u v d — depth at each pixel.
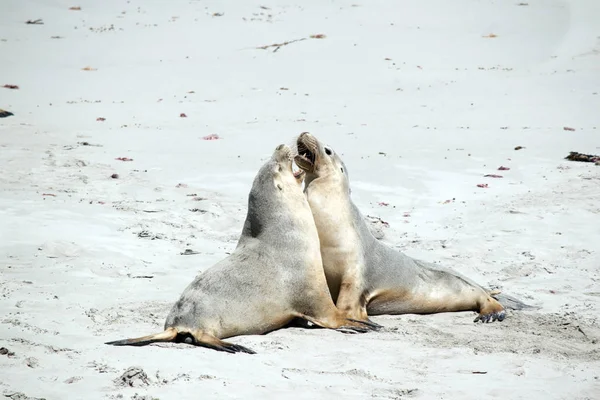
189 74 130.00
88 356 25.53
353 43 157.00
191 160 68.88
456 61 146.25
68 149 72.00
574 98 107.31
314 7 191.25
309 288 30.66
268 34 165.50
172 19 177.62
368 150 75.44
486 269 43.50
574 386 23.84
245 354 26.67
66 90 116.25
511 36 165.88
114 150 72.44
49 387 22.42
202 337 27.69
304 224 31.30
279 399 22.08
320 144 34.44
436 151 75.06
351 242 33.41
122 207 53.09
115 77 126.88
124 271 39.50
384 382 24.12
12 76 125.00
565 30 167.50
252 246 30.81
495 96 111.38
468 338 30.28
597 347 29.55
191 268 41.00
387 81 125.88
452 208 57.34
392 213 56.09
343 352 27.44
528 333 31.56
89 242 44.50
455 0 197.75
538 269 43.22
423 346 28.83
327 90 118.38
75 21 172.88
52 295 34.25
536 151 75.56
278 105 104.25
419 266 36.19
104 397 21.61
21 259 40.28
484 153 74.62
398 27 174.25
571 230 51.47
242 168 66.50
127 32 165.62
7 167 63.41
